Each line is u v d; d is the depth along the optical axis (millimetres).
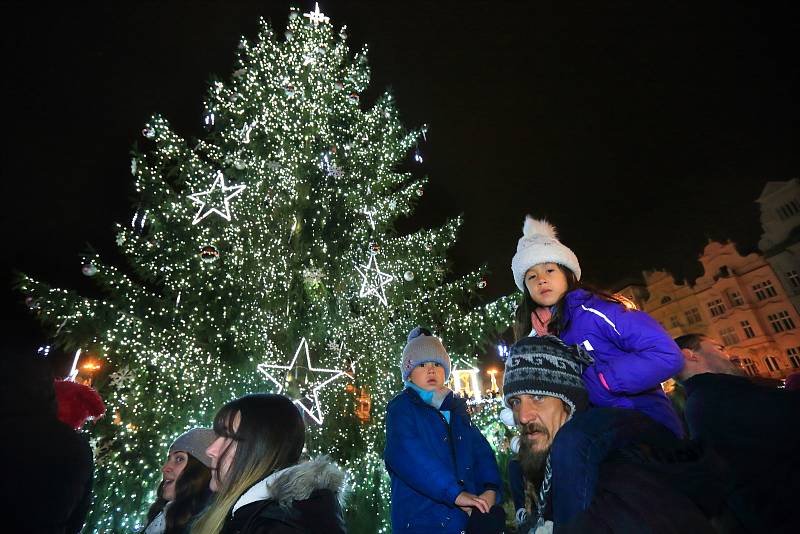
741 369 2113
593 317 2172
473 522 2475
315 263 8711
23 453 1556
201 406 6914
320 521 1545
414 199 10367
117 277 7414
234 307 7875
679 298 31656
